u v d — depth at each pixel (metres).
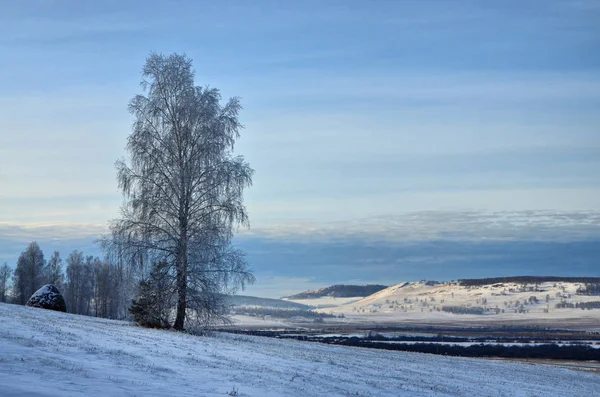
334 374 30.28
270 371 26.83
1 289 133.50
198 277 44.94
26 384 15.77
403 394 27.16
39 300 59.22
